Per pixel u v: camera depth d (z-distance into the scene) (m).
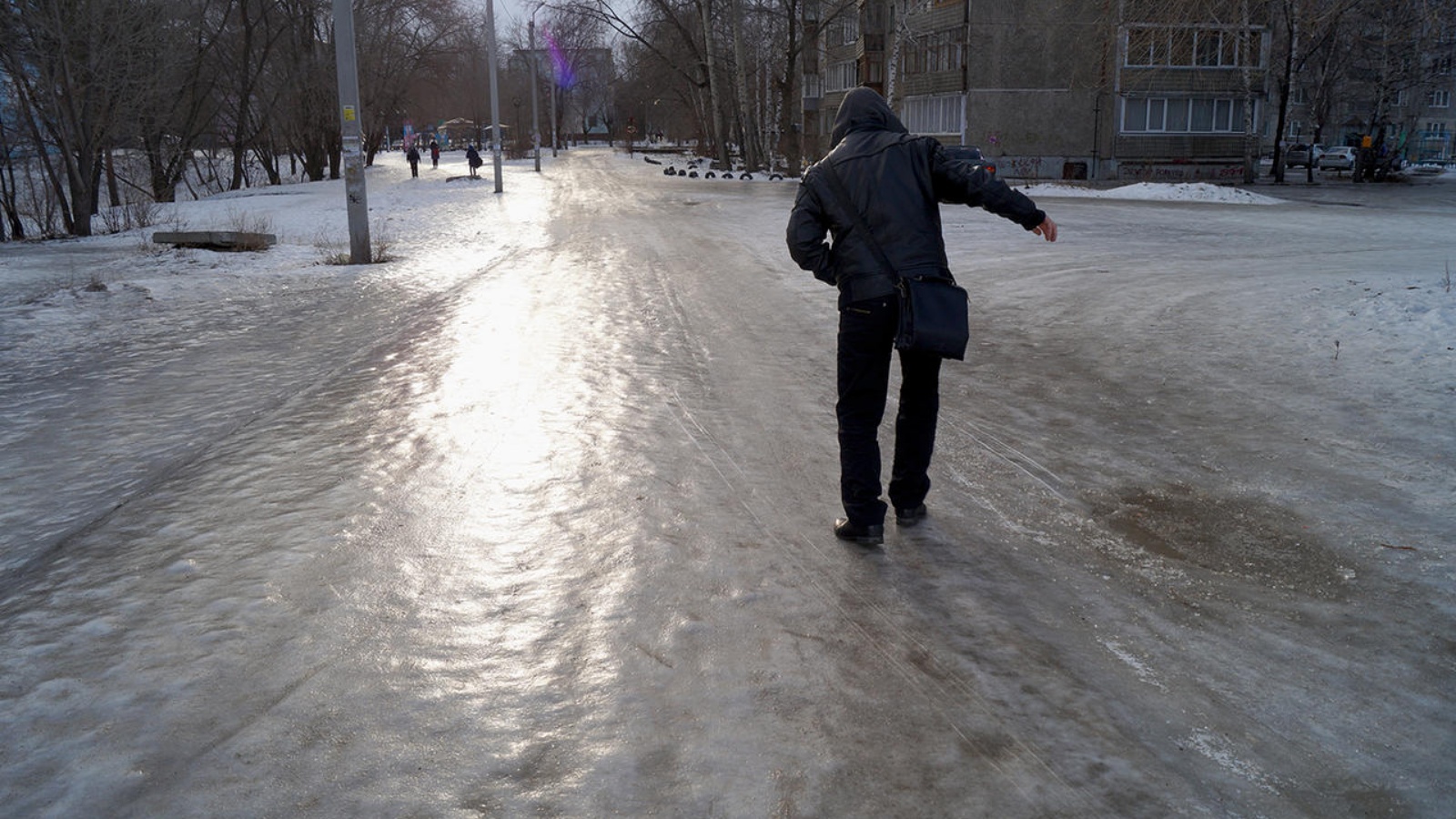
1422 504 4.35
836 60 61.66
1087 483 4.71
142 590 3.55
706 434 5.50
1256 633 3.22
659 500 4.45
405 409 6.12
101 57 24.44
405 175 50.31
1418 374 6.48
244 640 3.15
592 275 12.41
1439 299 8.26
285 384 6.89
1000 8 44.56
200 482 4.77
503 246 16.53
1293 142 68.06
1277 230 19.50
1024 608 3.40
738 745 2.57
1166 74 44.84
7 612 3.39
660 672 2.95
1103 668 3.00
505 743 2.58
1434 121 69.44
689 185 38.22
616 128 139.38
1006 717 2.72
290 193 36.50
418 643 3.13
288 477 4.83
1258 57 45.31
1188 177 46.47
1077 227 20.06
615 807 2.32
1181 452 5.18
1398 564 3.74
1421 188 40.28
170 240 16.95
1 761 2.50
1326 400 6.09
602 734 2.62
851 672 2.96
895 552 3.89
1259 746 2.60
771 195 31.44
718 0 49.22
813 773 2.46
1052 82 45.34
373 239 18.16
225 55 41.44
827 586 3.56
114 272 14.03
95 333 8.95
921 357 3.98
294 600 3.45
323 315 9.83
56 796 2.36
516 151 85.50
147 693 2.83
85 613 3.36
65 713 2.73
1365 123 61.97
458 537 4.03
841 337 3.84
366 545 3.95
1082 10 38.88
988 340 8.21
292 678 2.91
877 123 3.98
